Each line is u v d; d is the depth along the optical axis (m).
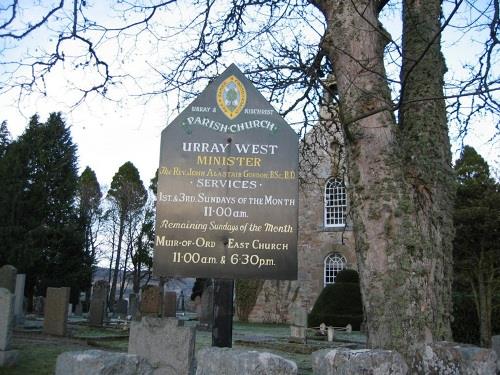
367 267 6.10
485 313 16.86
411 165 6.40
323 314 26.05
